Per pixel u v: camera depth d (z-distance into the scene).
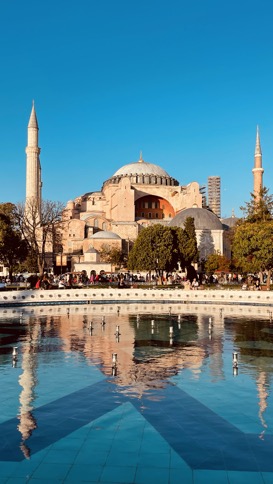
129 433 13.62
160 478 11.12
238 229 67.06
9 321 36.19
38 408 15.73
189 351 24.81
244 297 50.56
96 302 51.66
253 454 12.31
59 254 114.38
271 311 43.78
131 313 42.09
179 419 14.71
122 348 25.61
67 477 11.20
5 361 22.44
